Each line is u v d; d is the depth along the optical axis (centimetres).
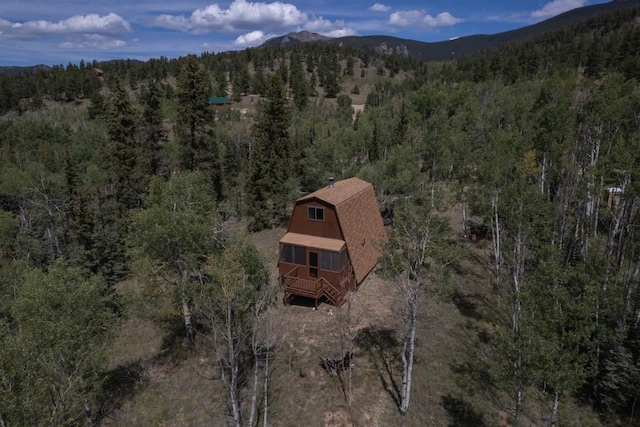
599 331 1953
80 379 1775
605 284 2120
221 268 1716
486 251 3562
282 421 1945
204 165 4850
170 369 2438
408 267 1988
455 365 2245
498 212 2928
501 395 2047
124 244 3697
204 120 4741
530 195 2506
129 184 4844
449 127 4997
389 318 2619
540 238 2544
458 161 3922
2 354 1373
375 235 3322
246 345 2314
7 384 1379
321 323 2594
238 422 1703
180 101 4725
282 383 2147
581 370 1452
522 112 5044
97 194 4575
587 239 2838
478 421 1908
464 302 2847
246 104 14912
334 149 4834
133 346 2711
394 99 10125
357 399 2028
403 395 1934
